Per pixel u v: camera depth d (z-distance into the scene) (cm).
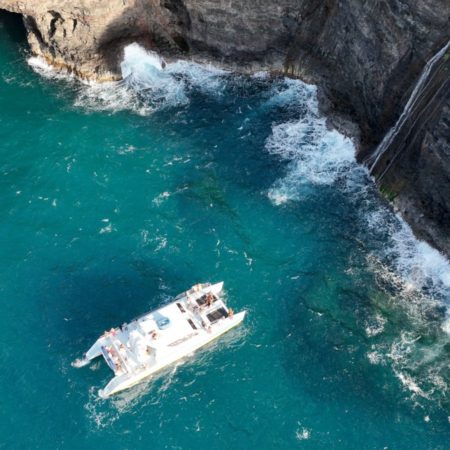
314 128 6172
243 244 5256
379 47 5538
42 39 6681
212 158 5919
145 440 4184
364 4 5591
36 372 4481
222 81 6675
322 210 5512
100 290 4941
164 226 5366
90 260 5131
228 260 5150
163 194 5606
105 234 5309
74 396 4372
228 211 5491
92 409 4312
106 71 6638
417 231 5284
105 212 5462
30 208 5478
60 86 6625
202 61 6775
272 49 6575
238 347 4650
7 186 5634
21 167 5797
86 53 6625
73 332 4697
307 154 5959
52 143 6006
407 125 5372
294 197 5609
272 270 5097
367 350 4625
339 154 5947
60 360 4544
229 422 4266
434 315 4822
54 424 4244
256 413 4309
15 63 6844
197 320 4656
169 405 4344
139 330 4512
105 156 5909
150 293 4928
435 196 5138
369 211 5500
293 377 4488
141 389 4419
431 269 5109
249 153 5969
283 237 5312
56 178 5712
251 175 5781
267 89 6581
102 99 6494
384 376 4491
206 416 4291
